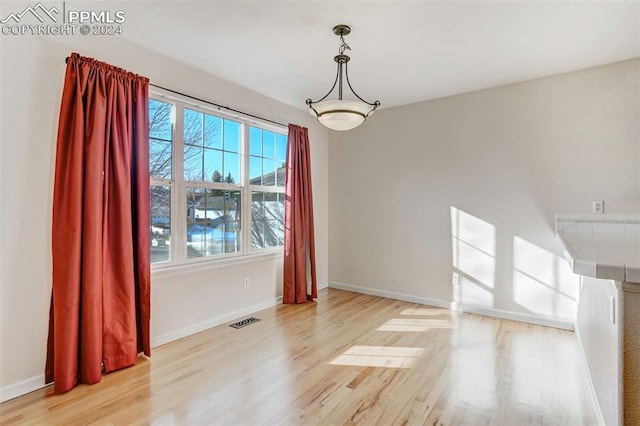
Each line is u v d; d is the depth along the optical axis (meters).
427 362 2.59
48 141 2.24
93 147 2.29
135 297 2.63
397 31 2.47
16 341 2.12
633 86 2.93
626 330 1.33
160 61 2.88
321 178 4.84
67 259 2.18
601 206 3.06
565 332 3.17
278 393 2.17
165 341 2.93
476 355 2.70
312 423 1.87
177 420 1.89
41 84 2.21
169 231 3.02
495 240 3.62
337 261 4.90
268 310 3.88
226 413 1.96
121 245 2.47
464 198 3.82
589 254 1.49
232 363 2.57
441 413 1.96
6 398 2.06
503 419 1.90
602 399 1.74
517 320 3.49
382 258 4.47
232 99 3.52
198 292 3.21
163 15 2.29
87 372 2.25
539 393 2.16
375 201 4.52
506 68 3.12
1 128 2.05
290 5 2.17
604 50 2.76
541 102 3.34
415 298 4.20
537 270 3.38
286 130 4.21
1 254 2.06
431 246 4.06
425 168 4.10
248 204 3.77
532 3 2.12
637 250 1.63
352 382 2.30
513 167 3.50
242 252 3.72
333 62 3.03
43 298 2.24
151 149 2.87
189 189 3.18
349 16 2.29
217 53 2.86
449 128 3.91
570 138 3.20
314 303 4.17
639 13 2.22
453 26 2.40
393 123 4.34
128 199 2.52
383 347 2.87
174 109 3.03
